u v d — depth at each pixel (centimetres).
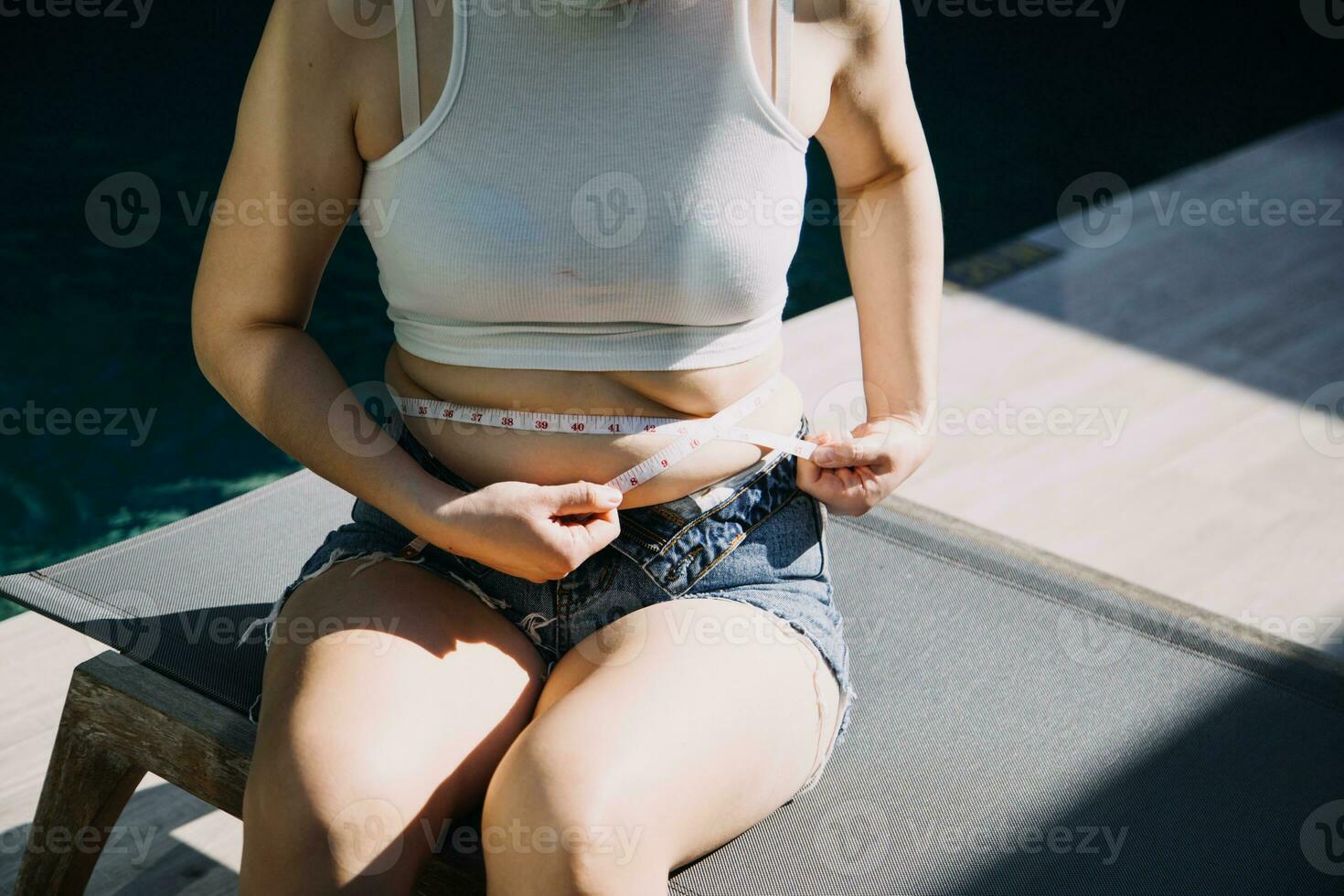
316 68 114
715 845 117
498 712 116
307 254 121
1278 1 623
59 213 388
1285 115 502
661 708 109
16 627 209
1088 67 543
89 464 291
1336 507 233
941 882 119
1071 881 121
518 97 112
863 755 138
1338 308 309
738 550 126
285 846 102
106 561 161
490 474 123
